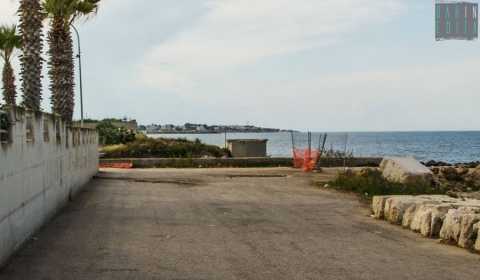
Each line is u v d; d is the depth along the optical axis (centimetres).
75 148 1798
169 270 829
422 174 2148
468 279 803
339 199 1781
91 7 2395
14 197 906
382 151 8225
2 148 821
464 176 2644
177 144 4175
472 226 1019
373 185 1978
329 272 833
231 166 3431
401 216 1301
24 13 1895
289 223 1295
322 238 1109
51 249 955
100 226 1197
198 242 1043
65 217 1320
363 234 1162
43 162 1198
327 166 3434
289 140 15888
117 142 4525
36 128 1112
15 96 3109
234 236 1112
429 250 1003
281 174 2769
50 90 2248
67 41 2259
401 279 800
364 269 855
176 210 1473
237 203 1648
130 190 1966
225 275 805
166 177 2547
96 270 820
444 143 13000
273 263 884
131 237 1078
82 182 2023
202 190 2002
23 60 1900
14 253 908
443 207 1158
